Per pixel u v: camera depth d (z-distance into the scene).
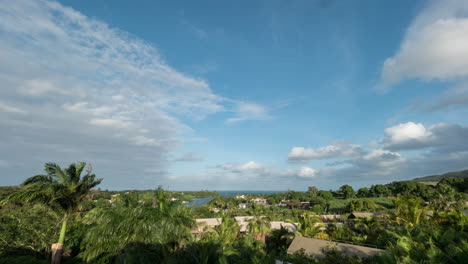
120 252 18.03
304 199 126.94
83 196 19.56
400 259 14.16
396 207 35.50
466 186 75.38
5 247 19.95
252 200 139.00
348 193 116.25
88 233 19.12
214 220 43.56
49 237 22.09
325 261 16.83
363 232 38.25
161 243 18.48
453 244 15.80
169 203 20.98
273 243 39.47
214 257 17.70
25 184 17.83
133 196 21.23
